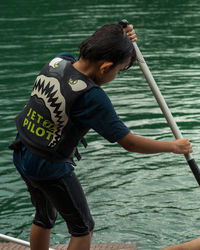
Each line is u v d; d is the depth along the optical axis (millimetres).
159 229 4934
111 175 6164
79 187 2805
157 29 17703
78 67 2588
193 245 3008
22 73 11750
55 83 2568
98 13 21344
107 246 4625
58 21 19234
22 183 5988
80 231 2836
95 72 2559
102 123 2533
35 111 2641
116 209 5332
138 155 6816
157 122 8227
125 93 10094
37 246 3053
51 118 2568
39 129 2617
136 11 22188
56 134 2586
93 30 17094
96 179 6047
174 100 9477
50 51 14023
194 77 11258
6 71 11945
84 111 2523
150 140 2693
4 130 7906
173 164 6484
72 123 2570
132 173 6227
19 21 19594
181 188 5789
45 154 2621
